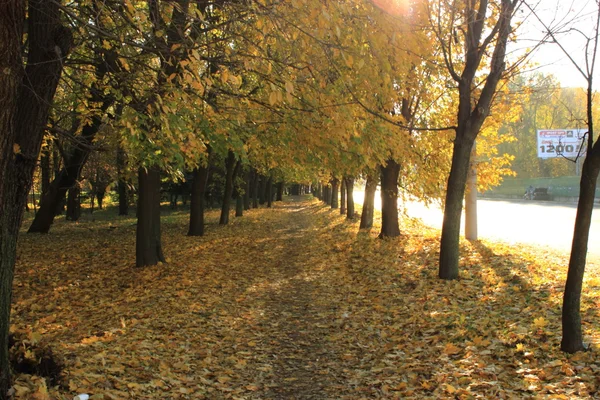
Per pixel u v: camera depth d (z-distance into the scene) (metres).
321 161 8.85
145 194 12.38
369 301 8.66
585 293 7.48
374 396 4.71
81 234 21.42
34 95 4.46
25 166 4.18
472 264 11.00
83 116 8.77
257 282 10.88
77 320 7.72
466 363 5.12
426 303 7.94
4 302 3.72
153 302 8.84
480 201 48.38
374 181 17.16
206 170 20.45
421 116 14.31
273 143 8.69
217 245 17.41
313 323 7.59
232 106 7.53
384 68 5.74
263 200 54.19
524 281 8.64
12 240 3.88
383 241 15.96
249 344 6.50
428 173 14.16
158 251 12.75
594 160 4.79
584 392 4.05
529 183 52.94
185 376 5.21
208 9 8.32
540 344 5.38
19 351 4.23
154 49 5.73
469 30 9.06
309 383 5.18
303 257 14.85
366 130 7.86
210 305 8.64
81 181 19.05
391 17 5.46
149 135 7.12
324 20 4.71
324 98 6.98
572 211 29.83
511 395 4.20
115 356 5.48
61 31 5.12
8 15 3.24
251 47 6.14
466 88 9.51
